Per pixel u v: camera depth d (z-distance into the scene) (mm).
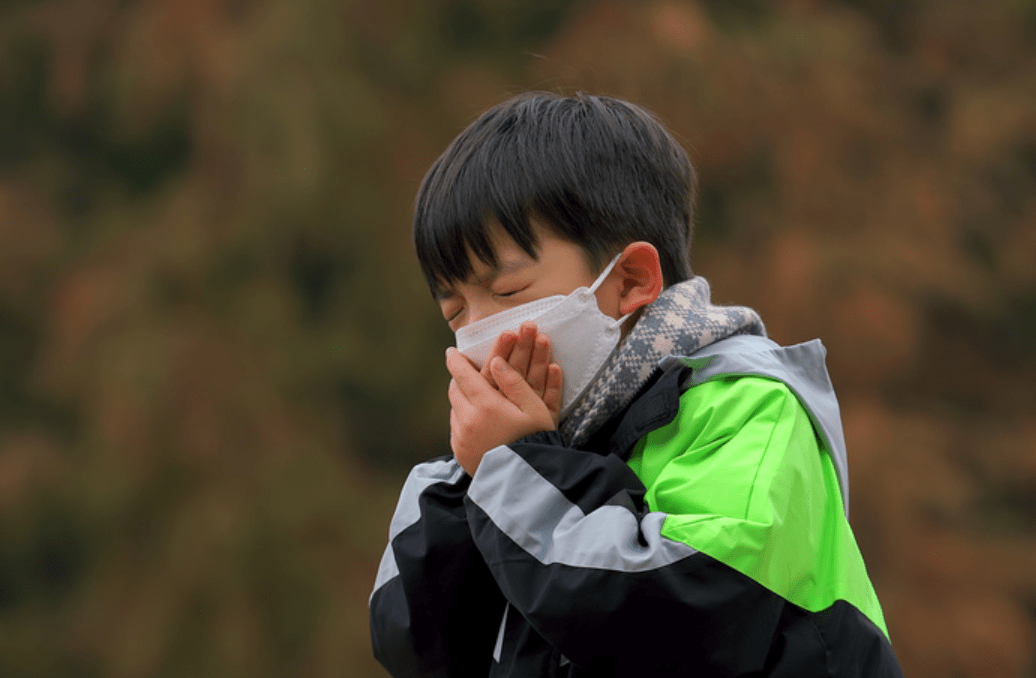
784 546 4652
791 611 4676
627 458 5215
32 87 39750
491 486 4891
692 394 5164
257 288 33062
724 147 33531
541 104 5812
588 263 5469
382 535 30703
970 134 36250
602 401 5266
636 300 5512
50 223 37562
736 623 4426
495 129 5660
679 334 5355
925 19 39969
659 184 5828
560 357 5387
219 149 33406
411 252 34094
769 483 4719
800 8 38188
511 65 36156
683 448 5047
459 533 5398
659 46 33312
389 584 5781
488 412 5148
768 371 5117
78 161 39781
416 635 5461
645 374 5293
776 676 4531
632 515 4672
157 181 37906
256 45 33750
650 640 4430
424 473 5973
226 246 33156
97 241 36688
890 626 29406
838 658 4684
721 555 4465
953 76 38656
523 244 5352
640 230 5648
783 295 31531
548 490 4812
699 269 33094
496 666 5203
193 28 35281
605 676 4535
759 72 34188
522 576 4668
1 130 39812
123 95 36000
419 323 34000
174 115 36062
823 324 31328
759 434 4891
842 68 35688
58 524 32750
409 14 36250
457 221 5418
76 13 39094
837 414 5398
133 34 35781
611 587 4453
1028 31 39656
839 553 4977
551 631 4547
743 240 33344
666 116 32781
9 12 40781
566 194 5410
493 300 5441
